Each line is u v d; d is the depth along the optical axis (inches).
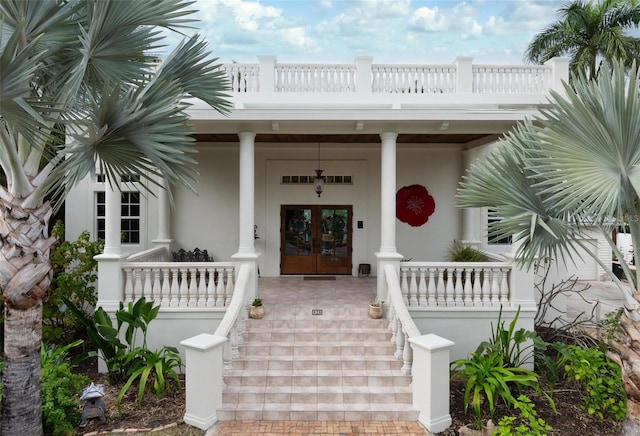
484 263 320.2
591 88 176.6
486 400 255.3
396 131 335.0
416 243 467.8
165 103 185.9
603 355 272.1
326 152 460.4
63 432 215.0
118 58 211.6
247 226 330.0
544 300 405.1
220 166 456.4
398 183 467.5
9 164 193.0
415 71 418.0
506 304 319.6
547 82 417.4
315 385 259.8
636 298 187.8
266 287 400.8
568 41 833.5
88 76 217.2
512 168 210.2
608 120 164.7
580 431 230.7
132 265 319.0
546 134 177.2
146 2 193.6
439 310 316.2
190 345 229.3
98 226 457.4
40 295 201.3
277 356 278.4
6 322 199.0
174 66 227.8
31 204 198.8
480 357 255.8
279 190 461.4
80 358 274.2
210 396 231.1
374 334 294.5
